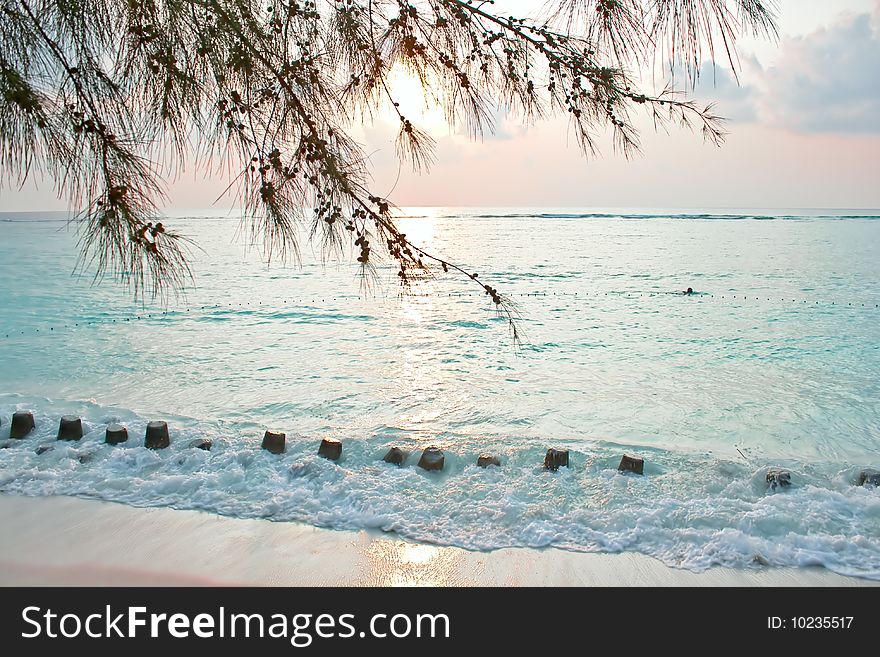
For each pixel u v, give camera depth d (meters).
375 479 5.27
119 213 2.13
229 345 13.67
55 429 6.56
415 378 10.88
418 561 4.11
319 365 11.80
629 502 4.93
